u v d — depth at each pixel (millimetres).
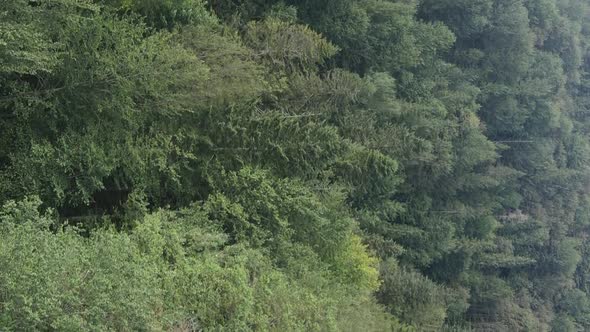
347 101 26094
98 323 10539
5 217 10922
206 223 18094
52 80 15398
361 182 27125
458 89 38438
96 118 16266
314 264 21625
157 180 18000
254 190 19797
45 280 9977
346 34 27078
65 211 17234
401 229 32344
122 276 11539
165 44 17094
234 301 14750
